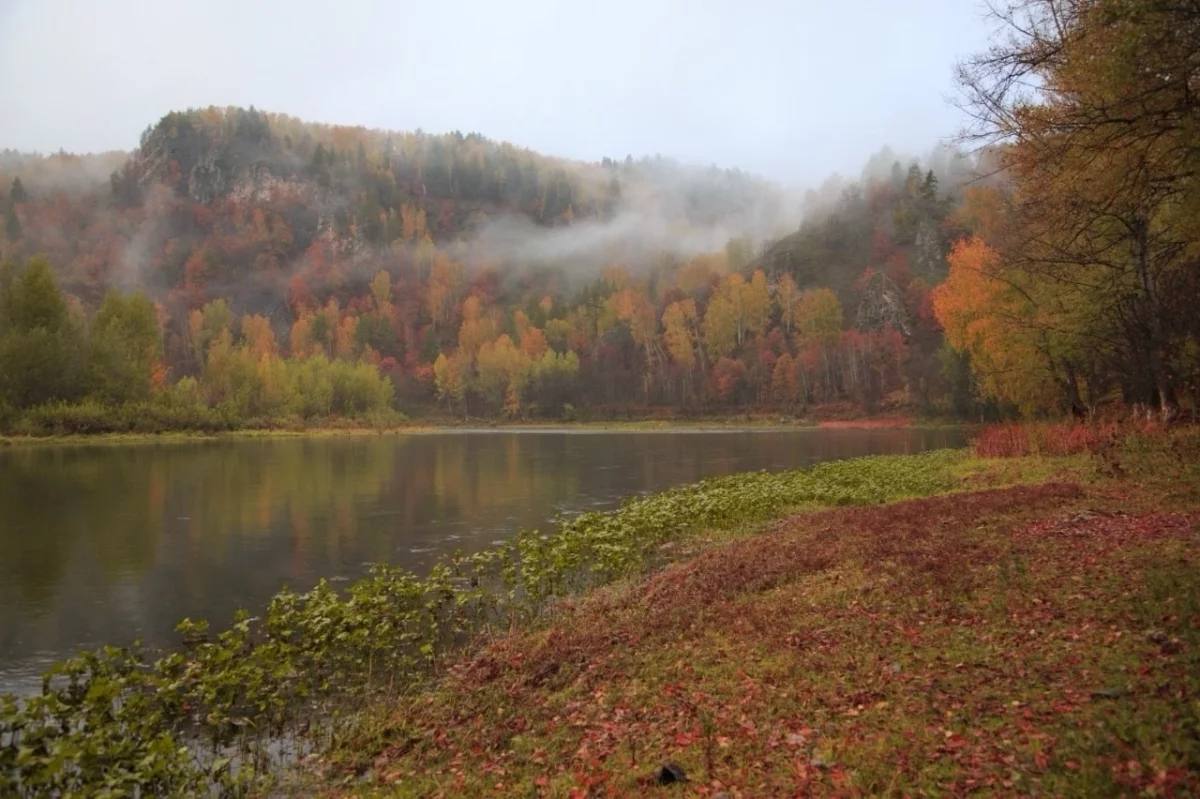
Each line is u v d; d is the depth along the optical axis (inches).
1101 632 310.2
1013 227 1104.8
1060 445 1096.2
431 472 1791.3
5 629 603.2
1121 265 941.2
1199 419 952.3
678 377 5511.8
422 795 284.2
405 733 358.9
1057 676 277.9
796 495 999.0
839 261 7007.9
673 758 269.3
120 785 285.0
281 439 3319.4
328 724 389.4
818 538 643.5
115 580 755.4
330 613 478.0
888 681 305.0
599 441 3201.3
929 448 2385.6
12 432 2711.6
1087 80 441.1
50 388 2940.5
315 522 1085.1
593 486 1491.1
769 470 1738.4
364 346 6658.5
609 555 661.3
